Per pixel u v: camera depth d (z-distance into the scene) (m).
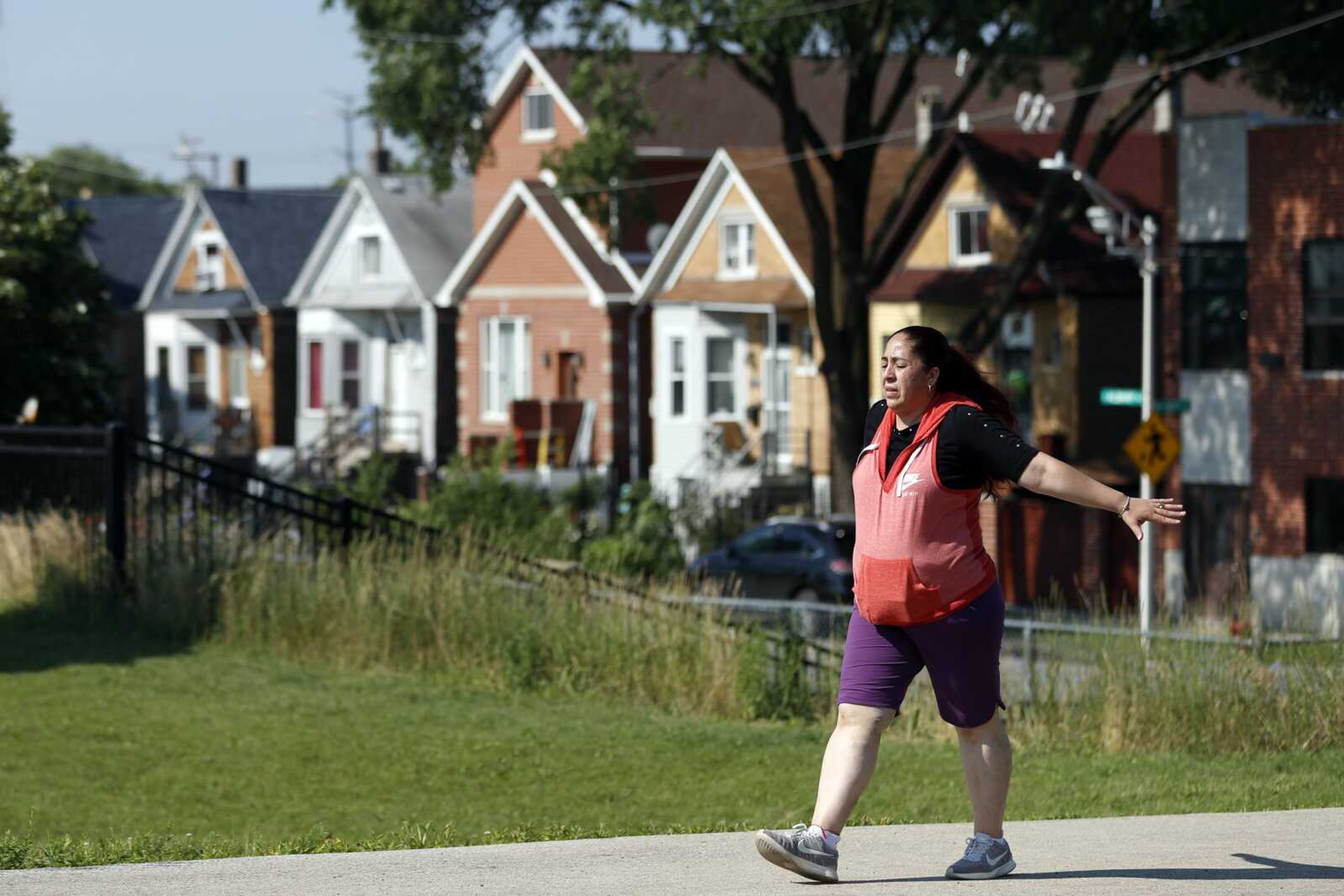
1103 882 22.33
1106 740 51.38
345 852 27.48
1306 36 110.94
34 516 73.75
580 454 168.75
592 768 50.22
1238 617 53.97
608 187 113.69
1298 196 118.38
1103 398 100.88
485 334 179.62
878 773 48.16
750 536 117.94
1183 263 124.94
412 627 65.38
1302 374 118.38
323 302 198.38
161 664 62.81
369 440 188.50
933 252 148.50
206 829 41.19
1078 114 116.94
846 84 189.00
